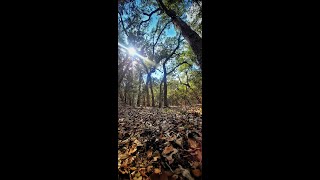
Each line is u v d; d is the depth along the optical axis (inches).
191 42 257.8
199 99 816.3
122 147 111.3
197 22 456.1
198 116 220.8
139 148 105.7
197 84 855.1
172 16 297.3
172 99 1176.8
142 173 77.1
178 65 892.6
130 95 1268.5
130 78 1162.0
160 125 175.3
